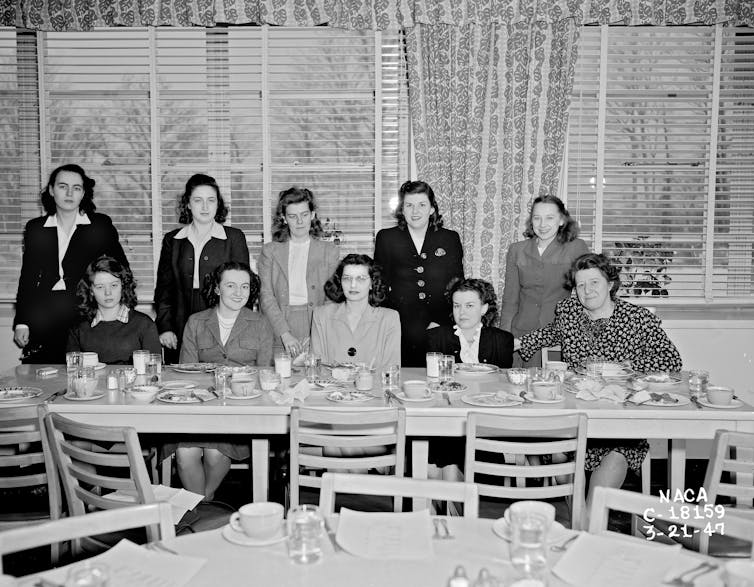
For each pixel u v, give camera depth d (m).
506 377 2.99
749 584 1.21
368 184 4.50
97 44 4.41
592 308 3.13
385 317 3.23
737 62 4.45
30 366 3.29
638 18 4.21
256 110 4.47
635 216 4.48
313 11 4.21
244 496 3.74
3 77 4.43
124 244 4.48
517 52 4.18
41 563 2.79
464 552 1.43
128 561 1.38
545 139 4.24
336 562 1.38
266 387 2.71
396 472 2.24
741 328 4.28
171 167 4.47
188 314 3.73
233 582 1.30
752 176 4.49
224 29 4.39
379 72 4.37
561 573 1.34
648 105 4.46
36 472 3.44
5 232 4.48
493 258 4.32
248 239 4.52
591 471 2.85
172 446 2.85
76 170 3.68
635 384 2.72
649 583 1.29
